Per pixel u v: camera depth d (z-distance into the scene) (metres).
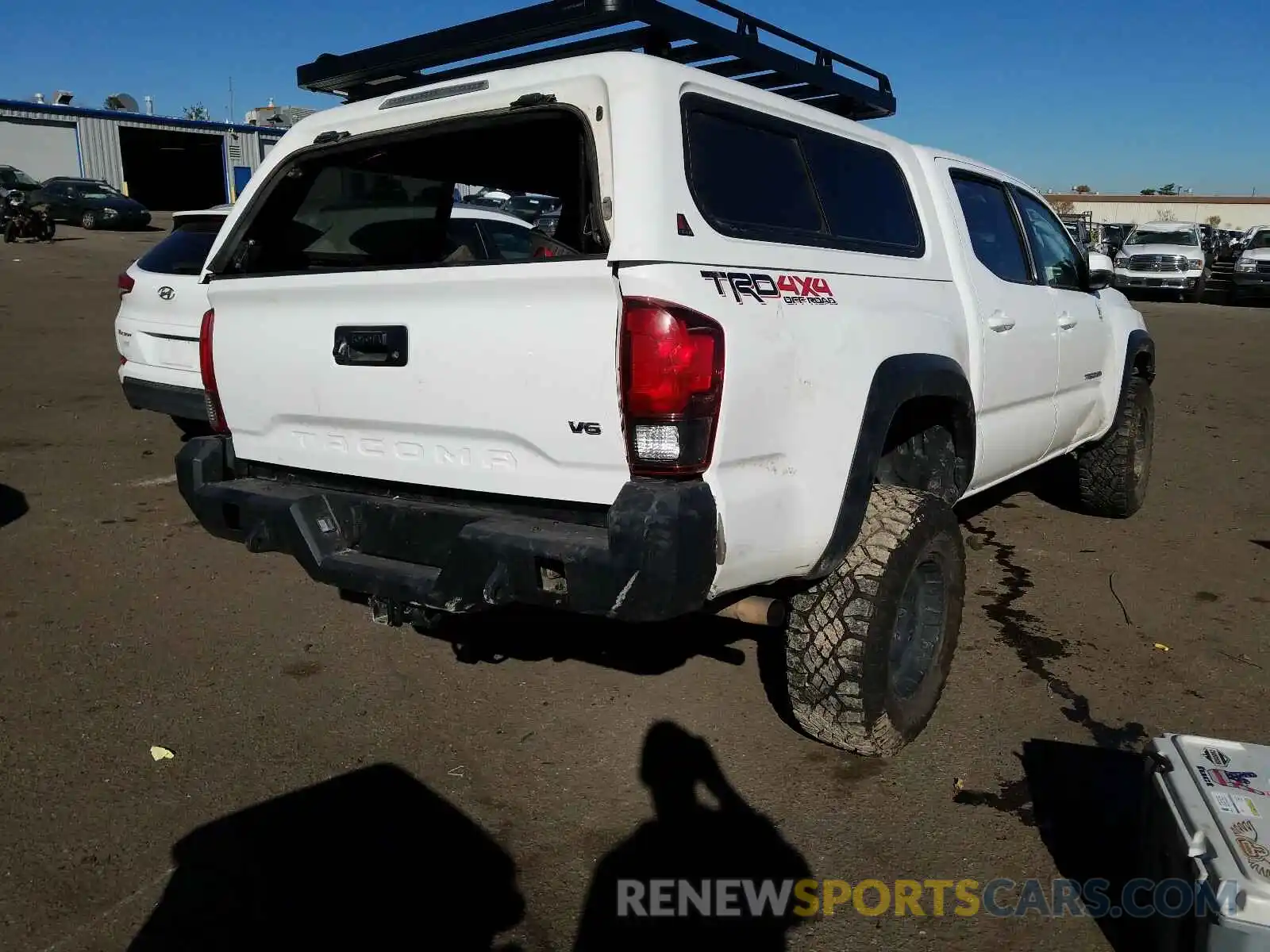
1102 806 3.21
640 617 2.56
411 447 3.11
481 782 3.34
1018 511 6.55
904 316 3.48
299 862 2.92
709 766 3.43
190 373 6.47
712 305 2.62
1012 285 4.52
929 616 3.54
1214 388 11.59
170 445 7.91
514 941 2.61
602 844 3.02
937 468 4.04
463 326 2.85
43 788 3.26
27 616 4.61
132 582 5.07
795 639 3.28
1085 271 5.49
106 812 3.14
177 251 6.73
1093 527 6.22
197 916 2.69
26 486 6.70
